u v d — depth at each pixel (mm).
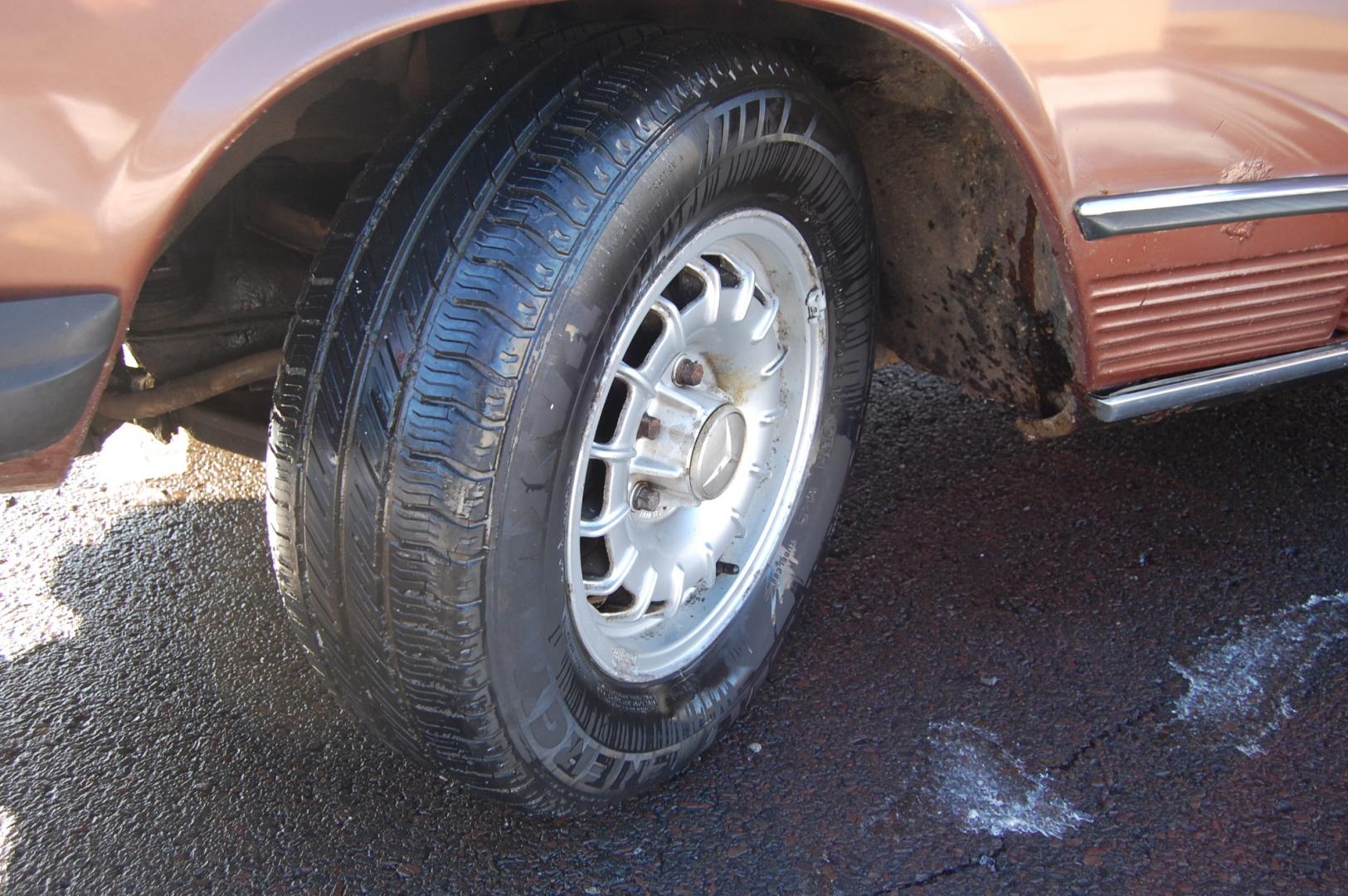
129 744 2162
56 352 1191
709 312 1873
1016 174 1994
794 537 2279
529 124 1528
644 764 1915
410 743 1698
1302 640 2504
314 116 1831
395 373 1450
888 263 2379
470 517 1463
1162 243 1931
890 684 2352
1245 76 1909
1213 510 2992
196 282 1988
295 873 1880
